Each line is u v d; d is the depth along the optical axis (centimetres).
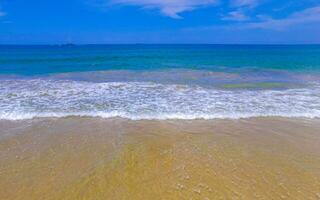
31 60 2789
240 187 421
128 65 2288
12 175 457
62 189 417
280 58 3077
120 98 973
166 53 4756
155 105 884
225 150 558
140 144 587
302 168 483
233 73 1698
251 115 789
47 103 895
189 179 446
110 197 396
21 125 698
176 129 679
